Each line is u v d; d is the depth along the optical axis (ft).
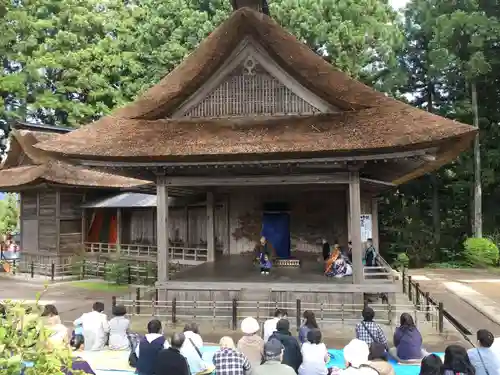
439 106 121.90
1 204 116.78
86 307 56.18
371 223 71.05
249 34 46.19
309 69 45.37
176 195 72.13
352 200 43.73
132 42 122.01
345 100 44.57
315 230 60.59
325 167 44.78
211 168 46.21
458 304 58.90
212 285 45.11
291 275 48.83
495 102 112.98
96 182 88.02
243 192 64.03
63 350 14.66
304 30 92.07
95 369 29.01
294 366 25.20
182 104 48.34
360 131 41.88
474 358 23.29
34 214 91.81
